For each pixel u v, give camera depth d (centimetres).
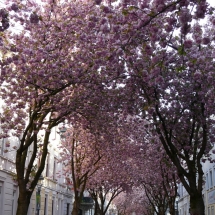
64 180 3684
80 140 2128
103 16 983
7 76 1227
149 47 958
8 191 1983
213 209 3306
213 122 1412
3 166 1917
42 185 2759
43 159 1289
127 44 995
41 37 1188
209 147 1595
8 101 1344
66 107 1352
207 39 904
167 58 1099
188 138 1429
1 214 1864
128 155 2183
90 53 1170
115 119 1573
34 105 1323
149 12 839
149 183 2811
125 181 2803
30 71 1175
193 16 809
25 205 1155
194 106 1334
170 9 768
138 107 1412
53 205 3216
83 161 2378
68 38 1195
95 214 3084
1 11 820
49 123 1397
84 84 1277
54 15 1249
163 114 1359
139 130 1906
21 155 1190
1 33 1175
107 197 6125
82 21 1151
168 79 1267
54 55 1159
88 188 2827
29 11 1137
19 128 1394
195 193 1206
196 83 1265
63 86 1226
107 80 1263
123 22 907
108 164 2369
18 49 1123
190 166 1267
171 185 2591
